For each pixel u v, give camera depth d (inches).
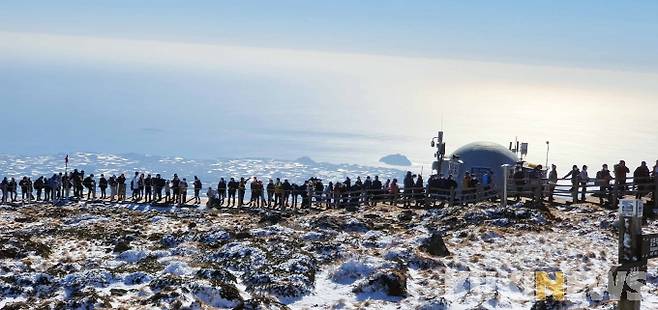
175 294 662.5
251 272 783.1
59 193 2015.3
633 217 421.4
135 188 1977.1
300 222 1264.8
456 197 1576.0
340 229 1173.1
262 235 1069.1
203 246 997.8
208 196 1846.7
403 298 703.1
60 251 1006.4
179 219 1473.9
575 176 1429.6
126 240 1088.2
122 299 681.0
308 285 737.6
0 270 801.6
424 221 1246.9
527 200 1448.1
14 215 1574.8
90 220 1443.2
